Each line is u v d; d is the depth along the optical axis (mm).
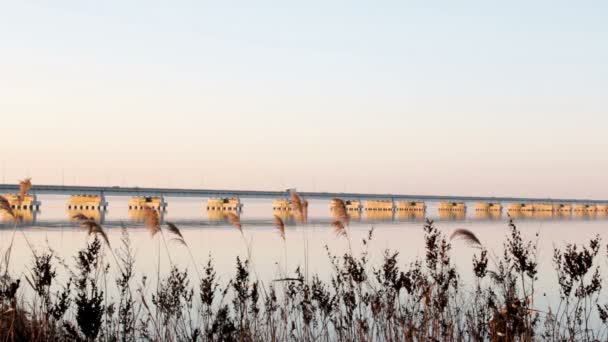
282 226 13594
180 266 49719
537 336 12898
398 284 12906
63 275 26266
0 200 11539
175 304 13094
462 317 13453
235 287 13117
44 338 10672
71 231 108562
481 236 99812
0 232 102375
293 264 53938
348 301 13414
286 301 14211
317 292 13625
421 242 86625
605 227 152375
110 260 32750
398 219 196375
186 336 12953
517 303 10570
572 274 12102
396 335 12805
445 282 12820
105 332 12430
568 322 12609
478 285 13531
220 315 12305
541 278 36031
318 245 80562
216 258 61125
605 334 13992
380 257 48875
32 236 92812
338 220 13883
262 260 59531
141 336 12930
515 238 11867
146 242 81438
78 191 197000
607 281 32750
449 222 178375
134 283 27625
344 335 13359
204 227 133250
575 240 90938
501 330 10305
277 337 13609
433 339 11852
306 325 13508
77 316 10141
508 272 12281
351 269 13398
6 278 11250
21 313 11289
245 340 12531
